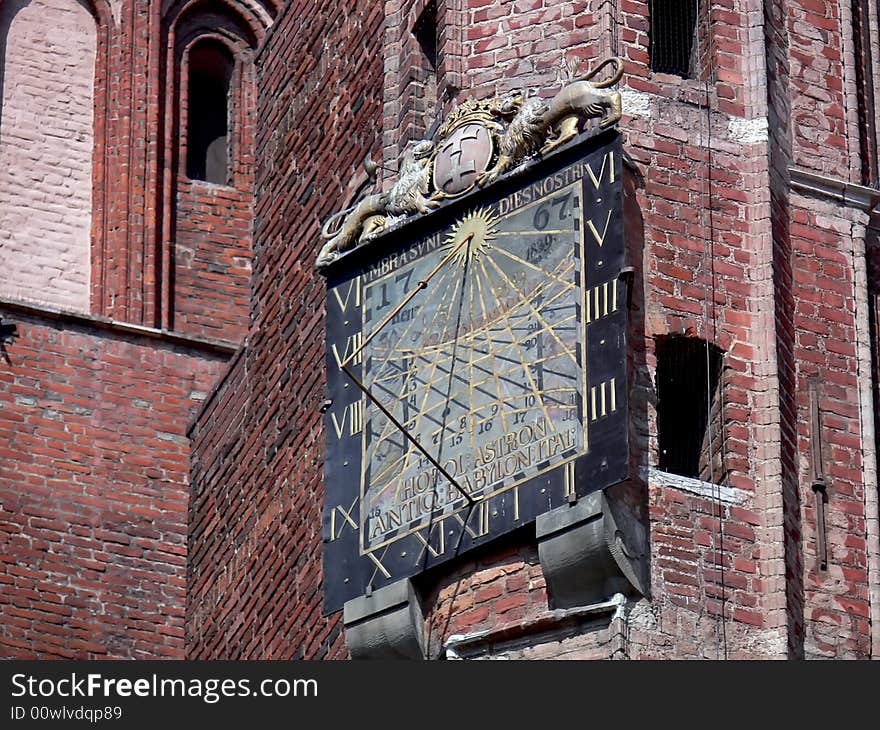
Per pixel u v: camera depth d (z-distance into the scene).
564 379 39.53
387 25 45.22
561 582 38.97
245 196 56.81
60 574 52.09
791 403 41.41
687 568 39.50
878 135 44.41
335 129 48.06
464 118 41.53
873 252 43.50
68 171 56.16
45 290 55.19
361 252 42.09
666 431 41.12
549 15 42.53
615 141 40.12
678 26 43.16
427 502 40.28
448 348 40.75
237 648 48.62
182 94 57.22
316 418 46.72
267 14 58.09
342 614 43.25
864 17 45.19
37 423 53.03
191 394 54.00
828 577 40.84
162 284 55.47
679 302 40.97
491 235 40.84
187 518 52.75
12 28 56.91
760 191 42.00
